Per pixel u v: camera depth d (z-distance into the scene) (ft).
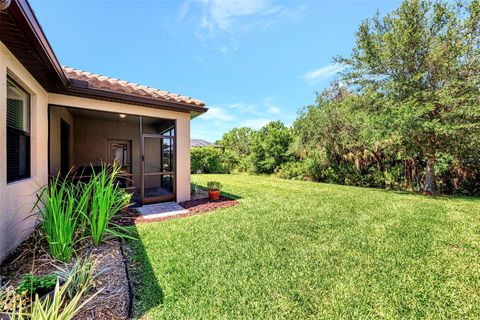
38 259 9.14
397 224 15.65
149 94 19.57
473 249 11.52
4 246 9.32
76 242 10.33
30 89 12.44
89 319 6.21
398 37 28.25
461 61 26.20
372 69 31.22
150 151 25.86
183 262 9.86
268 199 24.57
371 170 39.04
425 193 29.86
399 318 6.73
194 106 22.09
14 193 10.36
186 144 23.06
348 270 9.39
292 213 18.39
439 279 8.76
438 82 27.91
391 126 28.32
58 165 20.71
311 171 46.88
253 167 63.72
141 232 13.57
